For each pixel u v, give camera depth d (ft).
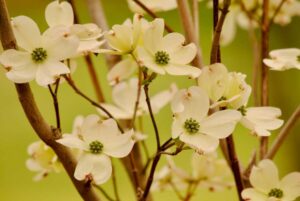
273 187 4.16
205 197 10.55
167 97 4.72
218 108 4.17
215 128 3.90
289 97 8.63
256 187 4.16
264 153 4.49
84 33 3.93
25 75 3.83
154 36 3.96
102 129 3.96
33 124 3.90
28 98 3.87
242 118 4.00
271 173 4.16
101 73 13.01
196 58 4.44
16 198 13.28
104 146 3.95
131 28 3.97
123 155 3.93
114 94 4.69
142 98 4.67
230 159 4.17
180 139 3.87
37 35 3.89
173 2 4.75
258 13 5.18
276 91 8.53
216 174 4.89
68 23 4.06
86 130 3.95
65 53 3.88
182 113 3.92
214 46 3.99
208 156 4.59
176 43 3.97
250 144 12.39
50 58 3.88
